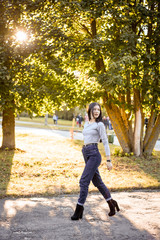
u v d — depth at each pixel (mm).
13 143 11328
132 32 9109
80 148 13445
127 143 10961
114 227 3588
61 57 9023
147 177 7344
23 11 9273
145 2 9820
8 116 11148
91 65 10547
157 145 16719
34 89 9195
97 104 3979
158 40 9375
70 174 7559
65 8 9000
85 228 3535
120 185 6160
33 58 9062
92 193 5555
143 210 4348
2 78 8234
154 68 9625
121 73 9258
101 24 10781
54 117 37219
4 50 8797
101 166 8805
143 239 3230
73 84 9750
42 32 8836
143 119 10906
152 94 9477
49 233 3340
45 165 8688
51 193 5363
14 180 6617
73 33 10211
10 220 3762
